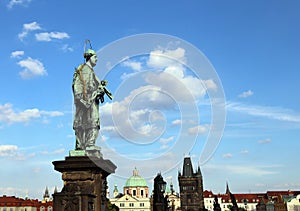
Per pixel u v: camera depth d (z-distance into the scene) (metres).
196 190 188.38
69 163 16.88
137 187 193.75
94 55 18.47
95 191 16.73
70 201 15.44
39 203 171.25
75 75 18.28
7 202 162.50
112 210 124.44
